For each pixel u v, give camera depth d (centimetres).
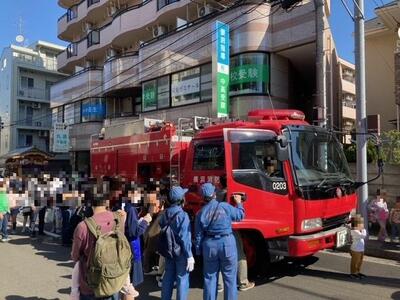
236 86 1728
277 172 684
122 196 619
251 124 734
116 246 433
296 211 680
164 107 2153
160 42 2188
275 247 695
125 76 2481
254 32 1692
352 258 746
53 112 3456
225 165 690
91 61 3472
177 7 2295
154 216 668
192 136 892
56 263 898
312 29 1567
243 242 716
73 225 1084
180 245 541
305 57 1786
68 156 3378
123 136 1145
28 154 2483
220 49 1662
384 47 1928
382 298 630
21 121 4747
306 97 2089
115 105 2855
